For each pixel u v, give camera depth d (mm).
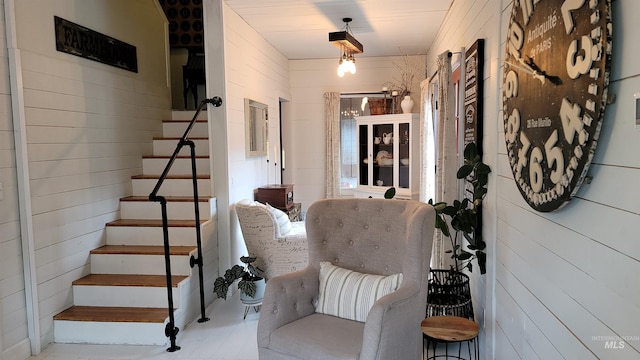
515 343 2094
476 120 2844
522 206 1978
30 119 3016
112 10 4062
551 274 1628
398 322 2068
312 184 6926
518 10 1883
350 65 4961
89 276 3562
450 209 2822
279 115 6293
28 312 2996
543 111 1570
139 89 4535
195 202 3531
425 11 4277
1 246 2814
